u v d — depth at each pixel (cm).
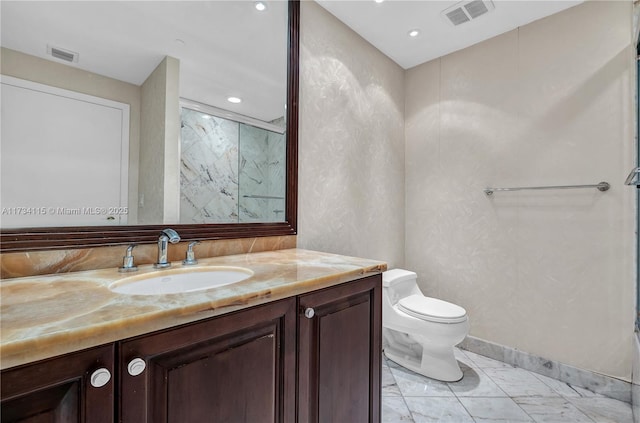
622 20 165
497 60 209
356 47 206
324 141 183
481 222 215
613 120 167
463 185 224
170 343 65
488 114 212
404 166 251
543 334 189
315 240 178
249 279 91
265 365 83
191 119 128
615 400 163
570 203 180
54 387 52
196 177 129
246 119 145
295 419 90
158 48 120
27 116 92
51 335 51
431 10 184
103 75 107
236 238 140
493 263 210
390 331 210
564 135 182
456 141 227
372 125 219
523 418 148
